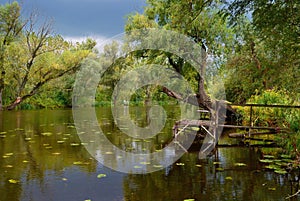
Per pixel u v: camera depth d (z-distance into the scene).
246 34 7.66
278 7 5.17
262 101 8.58
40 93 22.23
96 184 3.97
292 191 3.71
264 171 4.60
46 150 6.11
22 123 11.05
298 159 4.87
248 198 3.46
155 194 3.59
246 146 6.61
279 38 5.54
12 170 4.62
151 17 12.27
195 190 3.73
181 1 6.39
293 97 7.23
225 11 5.78
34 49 20.34
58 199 3.44
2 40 20.42
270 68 6.57
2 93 21.14
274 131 7.58
